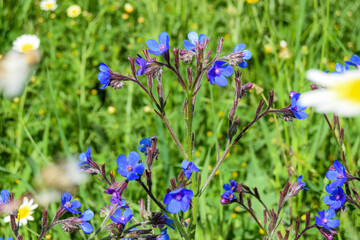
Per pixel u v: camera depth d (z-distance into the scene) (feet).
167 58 8.61
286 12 22.18
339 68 9.24
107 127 16.44
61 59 19.13
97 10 23.03
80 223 8.63
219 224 12.21
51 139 16.01
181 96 17.20
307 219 9.28
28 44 18.49
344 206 9.27
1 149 15.15
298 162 13.03
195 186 9.25
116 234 8.68
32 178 14.24
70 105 17.28
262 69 17.69
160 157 14.90
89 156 8.63
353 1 21.86
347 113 4.79
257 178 13.23
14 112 16.71
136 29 21.85
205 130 16.67
